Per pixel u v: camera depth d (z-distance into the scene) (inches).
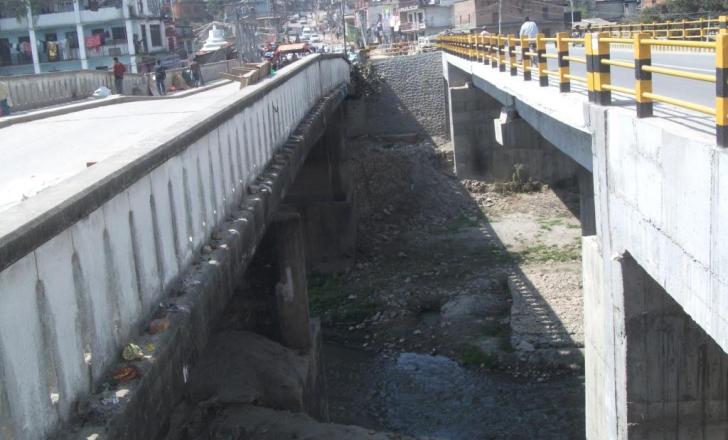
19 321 168.7
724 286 247.8
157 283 261.1
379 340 854.5
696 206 270.4
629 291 374.0
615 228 382.9
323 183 1141.1
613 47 1369.3
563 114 478.3
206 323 285.9
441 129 1755.7
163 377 231.5
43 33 2043.6
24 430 169.9
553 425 633.6
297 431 494.0
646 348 377.4
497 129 870.4
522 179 1401.3
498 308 881.5
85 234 203.8
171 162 281.3
